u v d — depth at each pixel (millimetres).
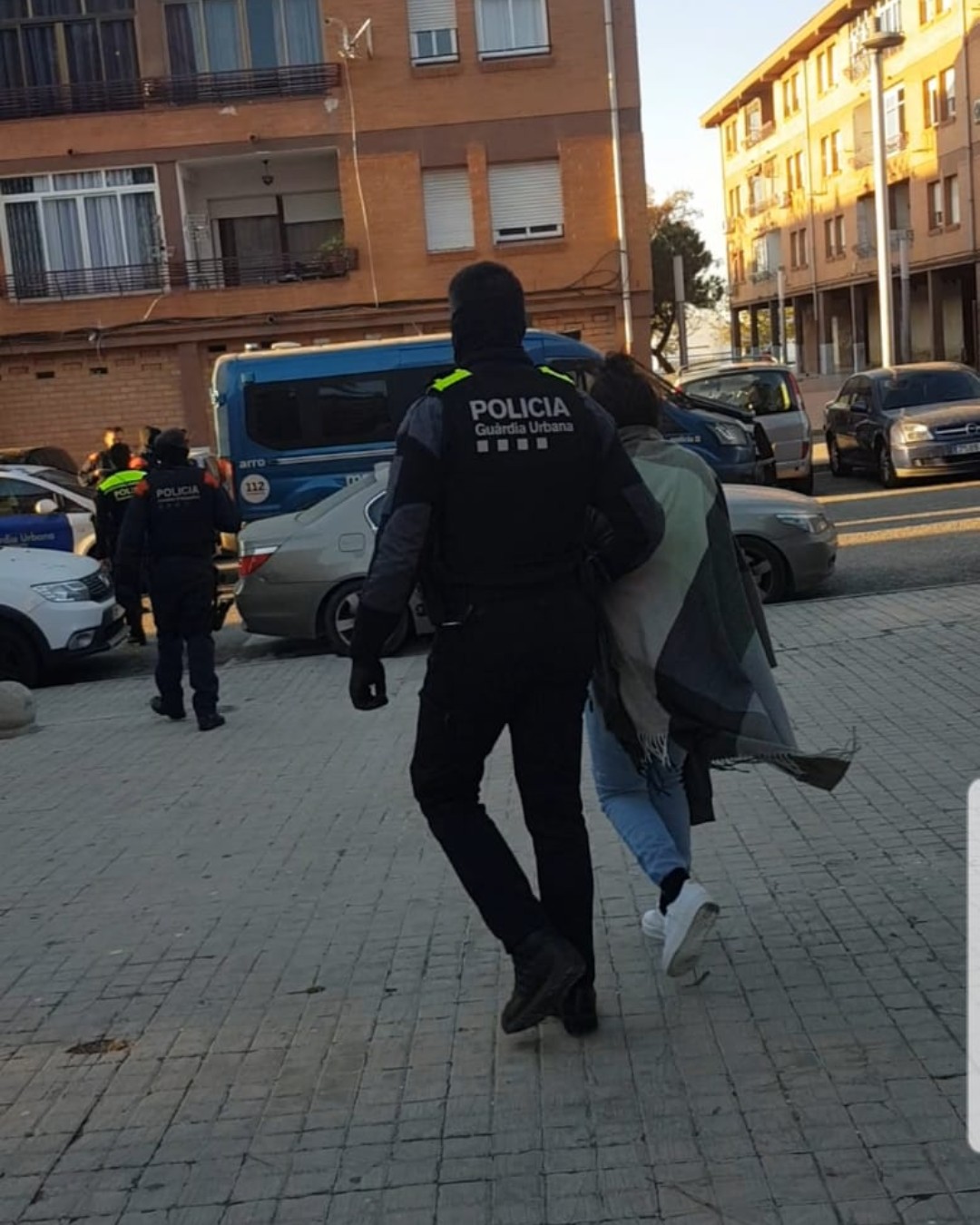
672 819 4461
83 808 7426
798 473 20844
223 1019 4445
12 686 9750
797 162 60688
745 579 4219
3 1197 3469
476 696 3764
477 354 3842
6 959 5188
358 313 25625
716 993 4262
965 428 19844
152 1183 3475
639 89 25031
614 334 25641
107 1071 4137
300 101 25328
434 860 5914
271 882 5820
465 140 25250
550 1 24953
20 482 16859
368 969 4746
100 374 26016
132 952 5141
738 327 72938
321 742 8500
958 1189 3125
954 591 11477
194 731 9156
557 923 3975
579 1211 3180
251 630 11859
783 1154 3332
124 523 9000
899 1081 3623
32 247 25969
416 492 3654
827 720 7582
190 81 25469
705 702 4031
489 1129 3582
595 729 4320
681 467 4152
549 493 3730
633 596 4047
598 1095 3699
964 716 7371
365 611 3707
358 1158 3506
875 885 5031
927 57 46844
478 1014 4293
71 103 25750
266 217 27047
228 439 15727
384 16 25078
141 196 25875
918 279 51438
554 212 25500
